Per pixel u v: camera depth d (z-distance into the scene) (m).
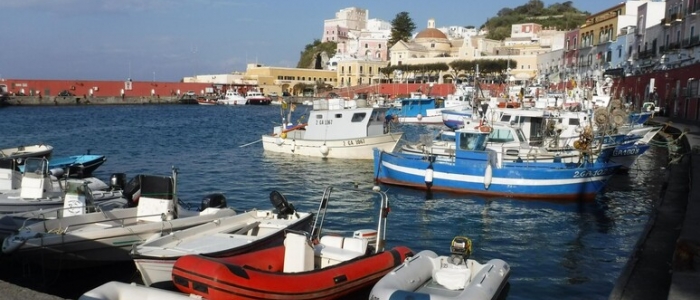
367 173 28.23
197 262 9.13
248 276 9.01
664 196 16.58
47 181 15.03
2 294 7.13
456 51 124.81
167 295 7.79
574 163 21.41
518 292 11.70
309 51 176.00
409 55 120.88
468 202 20.84
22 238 10.88
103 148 38.59
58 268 11.38
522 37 129.25
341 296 10.07
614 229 17.19
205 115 78.25
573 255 14.45
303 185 24.86
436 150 24.27
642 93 55.50
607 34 72.25
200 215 13.25
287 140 34.94
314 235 11.76
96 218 12.62
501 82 75.06
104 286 7.93
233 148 38.81
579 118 27.94
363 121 32.78
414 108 63.75
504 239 15.99
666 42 54.81
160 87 112.69
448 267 10.04
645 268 9.53
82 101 98.50
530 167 21.19
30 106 91.12
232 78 140.38
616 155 26.34
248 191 23.45
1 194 15.03
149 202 13.16
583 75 72.81
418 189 22.97
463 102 59.25
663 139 36.59
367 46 146.38
